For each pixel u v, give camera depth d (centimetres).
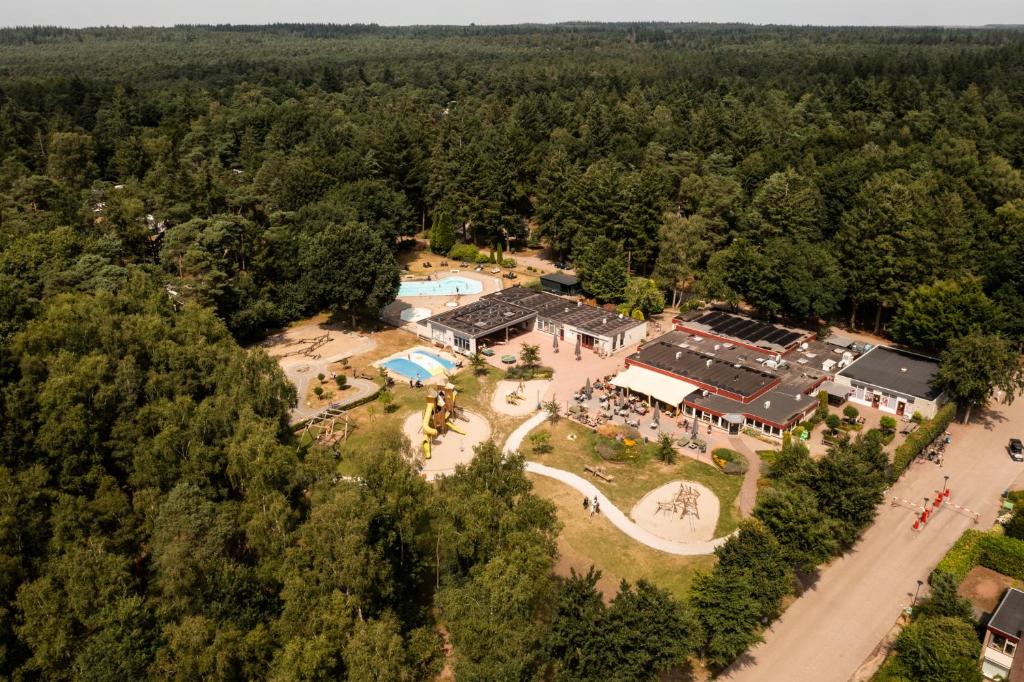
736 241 12194
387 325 11981
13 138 16962
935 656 4672
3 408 6188
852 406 8769
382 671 4238
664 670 4709
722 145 17162
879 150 15200
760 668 5153
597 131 18050
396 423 8594
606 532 6581
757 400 8631
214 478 6262
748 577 5059
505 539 5012
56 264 9181
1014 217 11256
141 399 6838
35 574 5156
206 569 5016
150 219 11938
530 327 11762
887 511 6950
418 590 5822
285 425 7881
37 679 4669
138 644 4525
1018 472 7619
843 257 11300
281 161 16488
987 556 6166
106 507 5666
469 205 15625
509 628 4512
